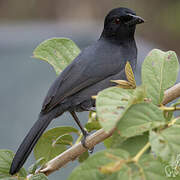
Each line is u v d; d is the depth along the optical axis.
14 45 15.71
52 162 7.38
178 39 28.95
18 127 14.48
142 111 5.05
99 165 4.52
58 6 28.81
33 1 29.00
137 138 5.18
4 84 14.96
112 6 28.78
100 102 4.97
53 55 8.88
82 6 28.67
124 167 4.46
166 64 6.26
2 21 28.73
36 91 14.96
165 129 4.94
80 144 7.30
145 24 29.14
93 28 17.27
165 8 29.03
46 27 16.80
